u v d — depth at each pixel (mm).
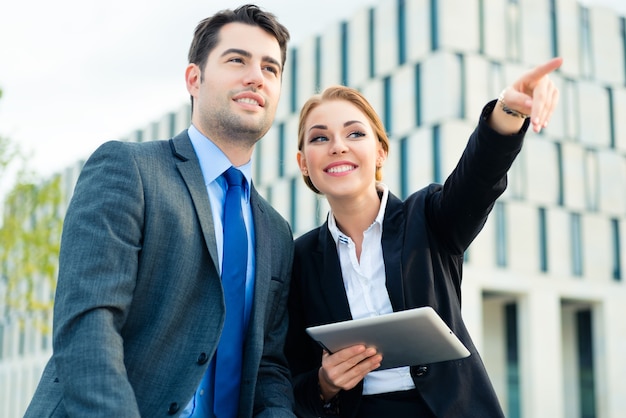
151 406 2590
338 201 3217
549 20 27766
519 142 2861
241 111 2988
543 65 2684
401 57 26359
